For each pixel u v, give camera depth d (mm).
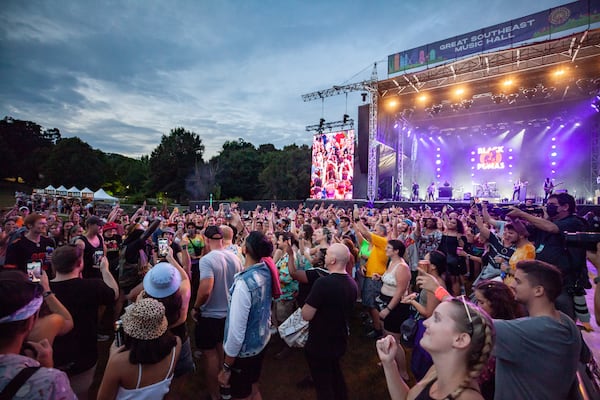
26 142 72000
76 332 2457
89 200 31453
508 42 14859
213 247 3479
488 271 4578
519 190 22391
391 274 4008
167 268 2381
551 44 14758
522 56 15742
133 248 4516
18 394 1199
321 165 24578
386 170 23547
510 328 1758
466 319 1286
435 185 25234
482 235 4652
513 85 18500
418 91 20000
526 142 25219
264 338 2725
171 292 2348
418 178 29297
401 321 3689
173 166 52844
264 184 45094
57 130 81938
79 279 2582
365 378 4004
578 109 21344
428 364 2553
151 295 2305
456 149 28031
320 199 23547
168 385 1922
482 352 1247
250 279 2641
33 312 1439
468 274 8125
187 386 3768
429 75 18438
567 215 3203
